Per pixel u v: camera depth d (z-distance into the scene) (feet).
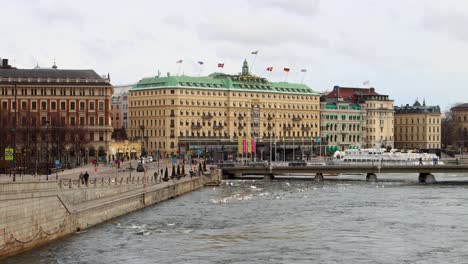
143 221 386.11
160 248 304.50
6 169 567.59
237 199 525.75
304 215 422.00
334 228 366.63
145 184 504.43
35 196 287.69
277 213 431.84
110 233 337.93
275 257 288.71
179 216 412.36
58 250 289.53
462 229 362.53
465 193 580.30
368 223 385.50
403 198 533.55
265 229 362.33
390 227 370.12
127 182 481.05
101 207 372.17
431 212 437.17
